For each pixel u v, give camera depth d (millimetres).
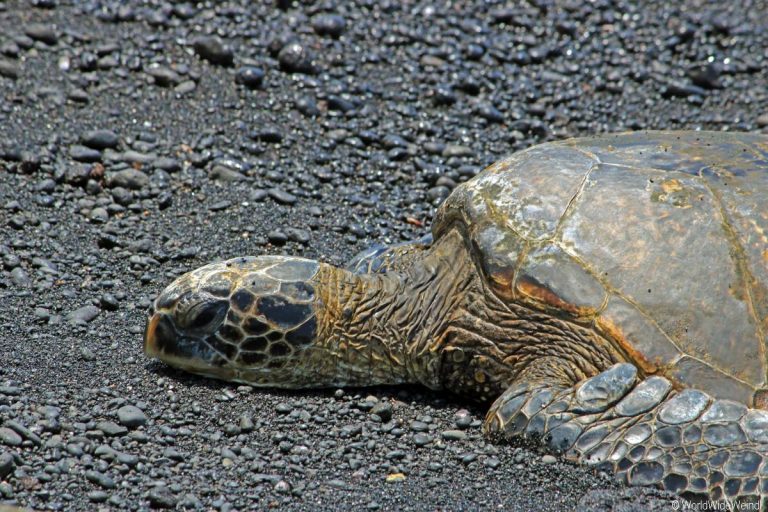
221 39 30531
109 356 18312
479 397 18234
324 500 14945
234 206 24141
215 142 26391
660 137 19828
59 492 14609
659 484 15047
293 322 17578
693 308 16312
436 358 18203
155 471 15258
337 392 18031
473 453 16172
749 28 34125
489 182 18734
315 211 24266
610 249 16922
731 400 15750
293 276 18000
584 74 31562
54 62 28438
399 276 18828
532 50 32125
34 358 17938
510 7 34031
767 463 14711
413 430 17062
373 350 18219
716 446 15078
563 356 17109
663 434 15367
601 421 15797
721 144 19094
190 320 17422
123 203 23750
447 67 30734
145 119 26891
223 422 16719
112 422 16250
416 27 32438
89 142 25359
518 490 15344
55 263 21375
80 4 30969
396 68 30594
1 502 14289
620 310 16500
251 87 28719
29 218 22719
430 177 26203
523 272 17219
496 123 29016
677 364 16078
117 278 21203
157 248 22234
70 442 15617
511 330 17500
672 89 30969
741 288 16406
